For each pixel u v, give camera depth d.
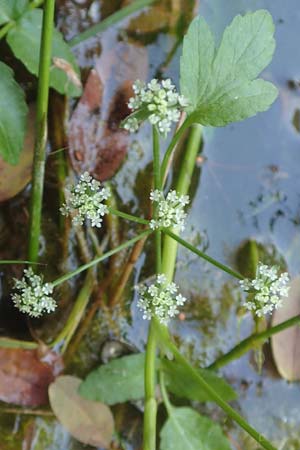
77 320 0.31
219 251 0.32
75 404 0.30
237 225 0.33
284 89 0.33
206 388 0.29
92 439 0.30
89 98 0.31
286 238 0.33
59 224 0.31
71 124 0.31
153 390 0.29
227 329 0.32
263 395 0.32
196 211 0.32
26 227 0.31
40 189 0.29
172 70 0.33
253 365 0.32
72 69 0.30
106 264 0.31
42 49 0.27
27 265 0.31
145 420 0.29
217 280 0.32
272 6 0.34
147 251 0.32
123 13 0.32
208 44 0.27
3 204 0.31
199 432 0.30
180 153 0.32
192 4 0.33
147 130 0.32
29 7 0.29
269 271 0.27
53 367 0.31
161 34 0.32
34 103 0.31
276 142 0.33
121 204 0.32
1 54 0.31
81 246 0.31
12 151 0.29
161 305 0.27
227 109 0.27
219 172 0.33
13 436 0.30
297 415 0.32
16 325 0.31
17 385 0.30
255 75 0.27
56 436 0.31
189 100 0.27
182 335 0.32
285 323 0.30
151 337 0.30
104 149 0.32
